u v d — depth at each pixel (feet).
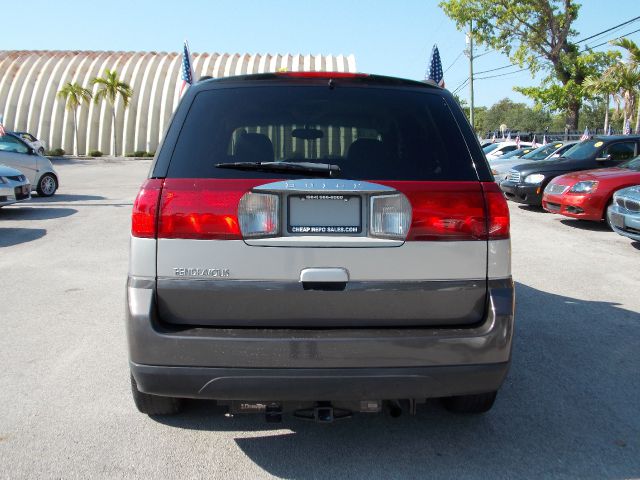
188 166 9.56
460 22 108.27
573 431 11.63
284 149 10.06
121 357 15.24
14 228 35.88
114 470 10.08
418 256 9.43
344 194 9.39
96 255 28.22
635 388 13.61
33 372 14.23
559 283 23.32
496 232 9.65
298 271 9.29
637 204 29.09
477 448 10.96
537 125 288.71
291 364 9.07
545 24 104.32
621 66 90.89
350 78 10.64
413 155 9.87
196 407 12.53
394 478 9.94
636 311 19.60
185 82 18.29
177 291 9.28
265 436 11.35
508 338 9.46
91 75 193.36
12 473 9.93
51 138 184.55
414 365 9.23
